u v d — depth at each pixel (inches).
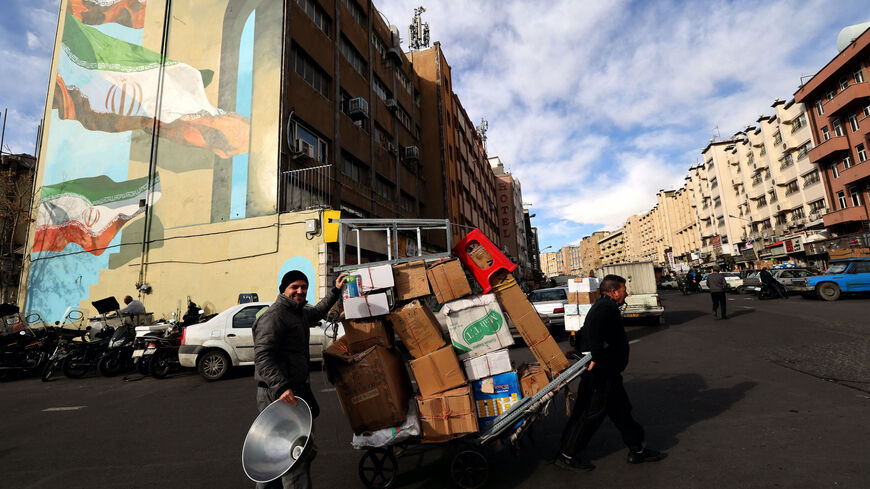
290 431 93.4
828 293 608.4
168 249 516.1
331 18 647.1
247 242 480.7
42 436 181.3
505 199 2081.7
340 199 607.2
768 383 201.2
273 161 487.8
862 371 209.2
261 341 97.9
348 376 117.6
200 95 540.7
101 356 336.8
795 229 1499.8
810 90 1251.8
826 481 106.7
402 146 906.1
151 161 548.1
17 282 635.5
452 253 137.1
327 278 447.5
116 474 136.4
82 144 596.1
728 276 1096.2
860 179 1112.2
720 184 2073.1
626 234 4318.4
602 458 132.1
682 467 120.8
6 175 658.8
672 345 326.3
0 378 348.2
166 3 584.4
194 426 187.3
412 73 1031.0
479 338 127.7
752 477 111.6
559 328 472.7
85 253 559.8
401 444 119.6
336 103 623.2
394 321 123.0
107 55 604.4
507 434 123.4
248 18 535.8
